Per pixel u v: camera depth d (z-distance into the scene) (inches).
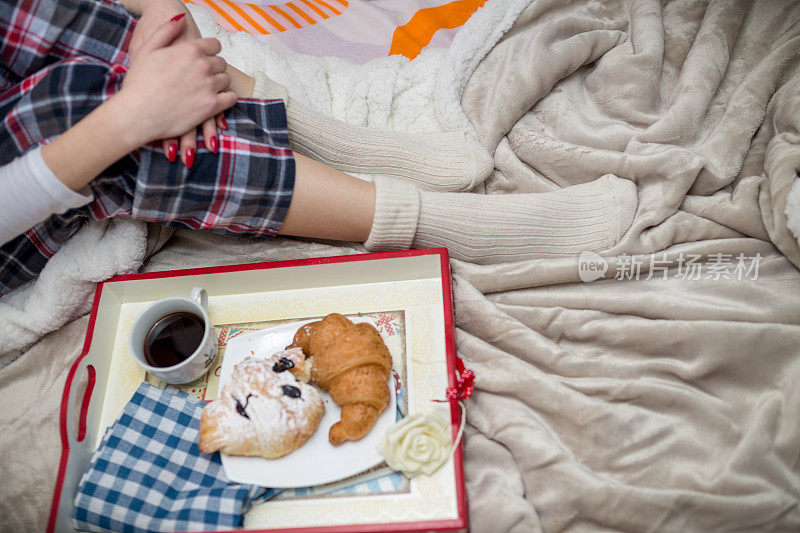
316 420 32.4
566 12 50.6
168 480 32.8
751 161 42.9
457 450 32.6
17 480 37.7
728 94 45.1
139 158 35.0
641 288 40.4
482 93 48.5
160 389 35.6
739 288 38.5
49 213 33.6
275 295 40.2
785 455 34.1
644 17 47.3
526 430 36.1
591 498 33.6
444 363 35.8
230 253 44.8
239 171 36.4
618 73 46.2
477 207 41.4
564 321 39.8
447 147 45.8
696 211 42.2
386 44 55.3
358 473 32.1
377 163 44.9
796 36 43.1
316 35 56.6
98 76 34.7
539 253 42.1
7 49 35.3
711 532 32.9
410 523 30.4
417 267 38.8
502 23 49.3
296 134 43.8
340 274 39.3
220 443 31.6
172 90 32.9
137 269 42.5
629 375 37.4
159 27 35.4
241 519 31.3
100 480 32.4
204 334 35.4
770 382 36.1
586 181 45.6
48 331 41.9
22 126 34.0
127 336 39.8
